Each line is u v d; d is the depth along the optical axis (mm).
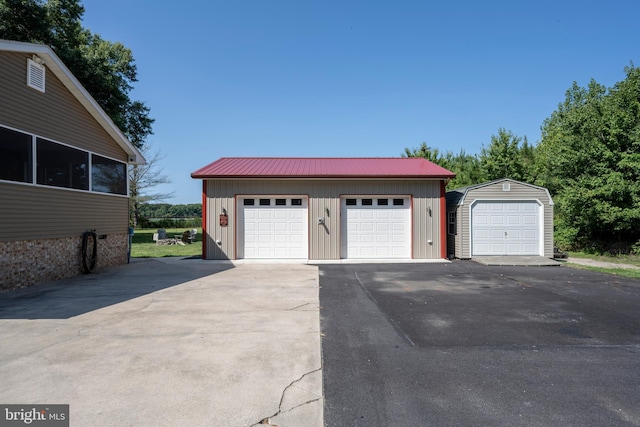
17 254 7789
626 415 2863
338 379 3457
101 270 10602
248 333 4766
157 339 4516
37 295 7133
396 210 13141
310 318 5492
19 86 7867
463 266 11430
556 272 10188
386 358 3977
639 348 4312
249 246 13086
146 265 11773
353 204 13148
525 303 6492
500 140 23688
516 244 13078
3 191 7434
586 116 15836
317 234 12922
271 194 12945
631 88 15180
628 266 11578
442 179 12977
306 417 2812
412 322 5316
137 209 39500
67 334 4707
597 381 3453
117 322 5246
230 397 3094
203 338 4559
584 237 16047
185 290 7598
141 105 22328
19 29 15445
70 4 17719
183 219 43188
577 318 5539
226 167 13930
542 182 19219
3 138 7453
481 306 6273
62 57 16312
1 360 3854
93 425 2666
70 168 9602
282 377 3484
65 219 9359
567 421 2777
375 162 15344
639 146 14117
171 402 3000
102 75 17969
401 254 13133
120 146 12117
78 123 9930
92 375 3500
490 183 13055
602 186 14102
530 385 3367
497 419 2799
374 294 7230
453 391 3246
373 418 2807
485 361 3910
